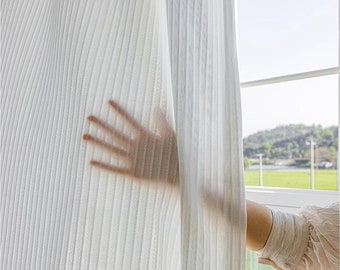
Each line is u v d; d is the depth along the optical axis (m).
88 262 0.47
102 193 0.47
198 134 0.41
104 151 0.48
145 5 0.46
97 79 0.49
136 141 0.46
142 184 0.45
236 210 0.39
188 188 0.41
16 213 0.57
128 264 0.44
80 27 0.50
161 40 0.45
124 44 0.47
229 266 0.39
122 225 0.45
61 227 0.50
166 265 0.44
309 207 0.45
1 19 0.66
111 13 0.49
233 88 0.41
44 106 0.56
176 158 0.44
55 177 0.52
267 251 0.43
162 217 0.44
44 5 0.60
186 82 0.41
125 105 0.47
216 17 0.42
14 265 0.56
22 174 0.57
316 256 0.42
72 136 0.50
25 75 0.60
